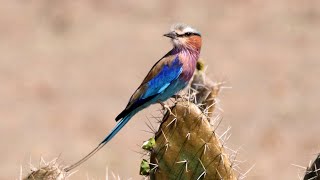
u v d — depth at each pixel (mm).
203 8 40625
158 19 39469
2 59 34719
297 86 32062
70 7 39406
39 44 36531
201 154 9039
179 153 9094
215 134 9055
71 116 29125
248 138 26516
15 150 26125
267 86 31906
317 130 27781
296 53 35812
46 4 39688
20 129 27953
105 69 34188
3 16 39000
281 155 25312
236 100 30219
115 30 38312
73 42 36938
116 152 24906
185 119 9070
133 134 25906
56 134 27500
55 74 33375
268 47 36500
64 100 30703
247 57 35219
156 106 23250
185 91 10836
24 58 34906
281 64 34438
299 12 39719
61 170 9656
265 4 40812
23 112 29453
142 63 35031
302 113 29203
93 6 40125
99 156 24531
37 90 31609
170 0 41000
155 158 9172
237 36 37688
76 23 38562
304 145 26281
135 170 23578
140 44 36969
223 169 9023
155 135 9211
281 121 28391
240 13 40094
